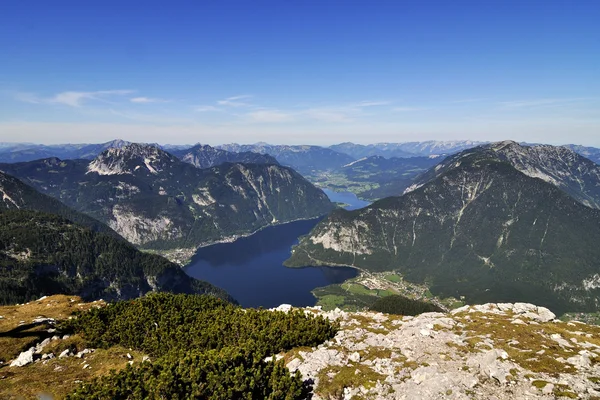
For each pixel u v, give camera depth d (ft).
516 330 109.60
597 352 92.38
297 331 109.29
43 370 99.50
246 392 76.48
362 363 93.35
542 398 70.23
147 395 72.23
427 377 81.41
